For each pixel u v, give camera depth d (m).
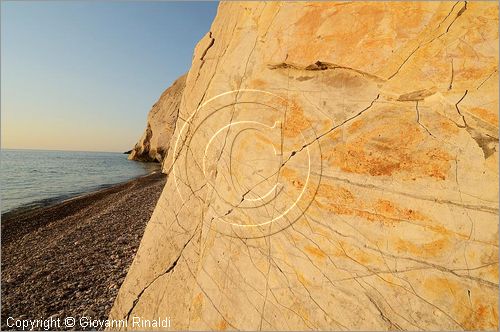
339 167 2.24
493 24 1.89
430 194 1.92
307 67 2.47
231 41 3.30
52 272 5.54
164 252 3.16
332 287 2.09
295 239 2.31
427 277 1.85
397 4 2.19
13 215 11.33
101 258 6.07
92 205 12.67
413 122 2.03
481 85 1.86
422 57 2.05
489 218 1.76
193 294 2.66
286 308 2.19
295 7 2.67
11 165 42.59
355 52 2.27
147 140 43.91
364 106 2.22
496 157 1.78
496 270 1.70
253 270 2.41
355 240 2.09
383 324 1.88
